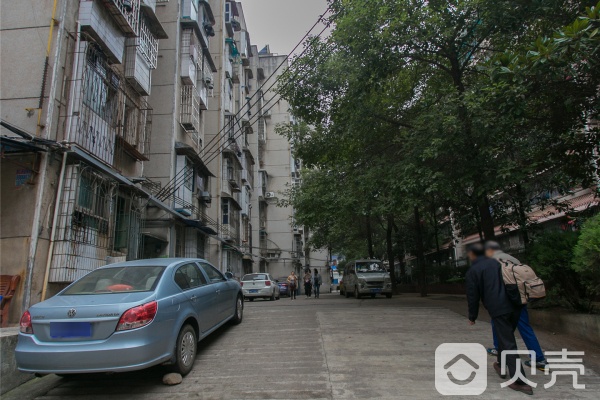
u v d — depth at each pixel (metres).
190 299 5.78
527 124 9.59
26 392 5.00
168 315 5.04
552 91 7.95
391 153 12.67
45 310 4.64
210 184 22.81
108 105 10.25
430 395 4.59
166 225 14.84
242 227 30.08
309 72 12.02
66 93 8.70
